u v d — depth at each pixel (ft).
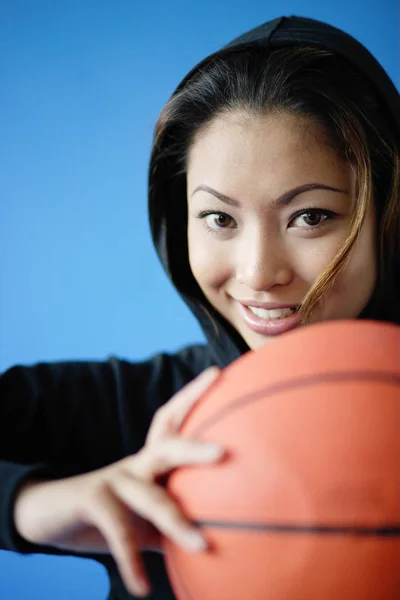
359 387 1.60
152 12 6.73
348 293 2.60
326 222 2.46
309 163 2.39
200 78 2.73
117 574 2.95
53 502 1.96
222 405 1.71
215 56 2.79
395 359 1.66
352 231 2.45
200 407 1.80
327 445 1.53
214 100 2.55
